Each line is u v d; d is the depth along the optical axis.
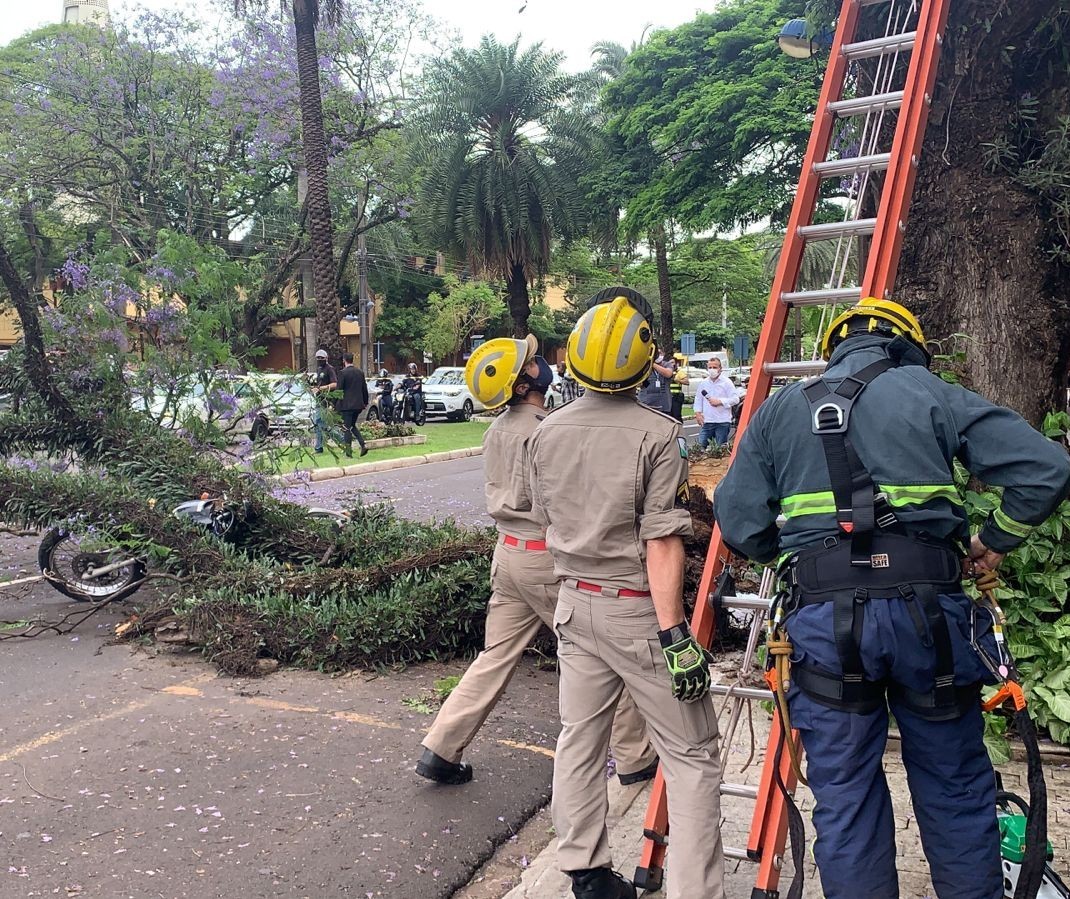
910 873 3.30
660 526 2.87
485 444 4.07
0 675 5.66
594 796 3.07
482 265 28.11
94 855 3.60
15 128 28.25
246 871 3.51
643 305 3.03
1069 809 3.67
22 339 7.54
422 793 4.15
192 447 7.54
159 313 7.77
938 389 2.51
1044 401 4.82
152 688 5.45
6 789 4.14
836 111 4.07
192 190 30.69
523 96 26.50
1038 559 4.22
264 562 6.56
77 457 7.45
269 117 28.25
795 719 2.54
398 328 49.75
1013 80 4.85
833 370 2.62
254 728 4.85
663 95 24.78
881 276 3.54
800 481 2.53
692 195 24.31
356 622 5.70
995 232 4.79
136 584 6.86
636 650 2.94
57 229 32.88
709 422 16.39
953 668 2.37
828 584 2.44
